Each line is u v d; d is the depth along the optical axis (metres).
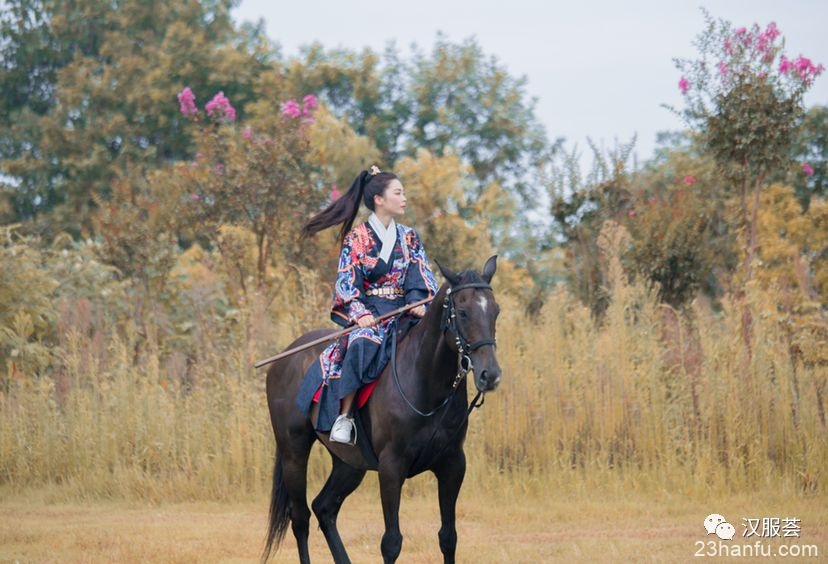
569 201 18.64
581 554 9.36
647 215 17.20
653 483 12.22
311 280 15.02
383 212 8.38
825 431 12.14
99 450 13.76
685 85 14.94
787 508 11.09
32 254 17.14
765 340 12.91
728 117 14.55
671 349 13.45
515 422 12.91
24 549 10.04
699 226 17.14
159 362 16.44
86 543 10.22
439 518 11.41
